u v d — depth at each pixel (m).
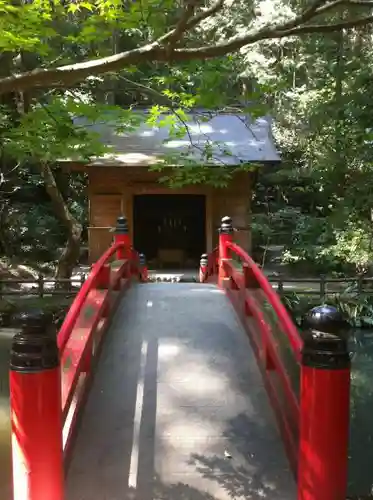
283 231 15.13
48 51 4.86
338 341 2.32
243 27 9.58
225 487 3.16
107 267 5.36
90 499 3.04
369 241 10.51
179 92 6.92
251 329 5.10
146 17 4.29
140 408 3.98
